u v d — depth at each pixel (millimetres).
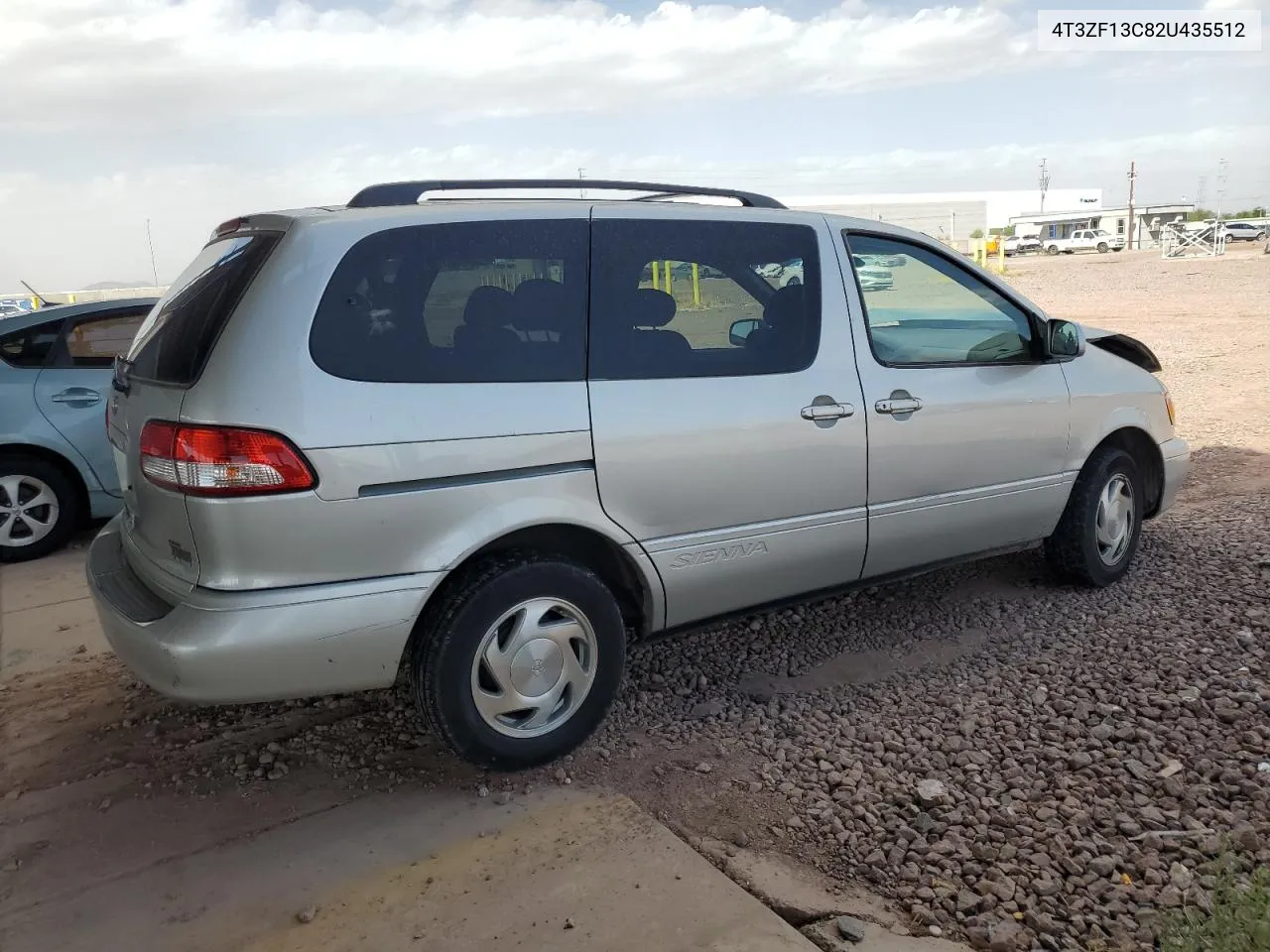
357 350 2990
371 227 3100
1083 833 2959
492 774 3414
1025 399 4430
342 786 3379
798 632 4598
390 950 2555
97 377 6395
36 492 6277
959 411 4195
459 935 2600
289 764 3537
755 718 3760
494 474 3133
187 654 2820
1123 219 72125
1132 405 4941
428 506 3031
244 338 2881
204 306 3160
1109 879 2766
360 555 2959
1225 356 13930
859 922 2604
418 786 3363
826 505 3854
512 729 3297
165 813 3244
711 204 3770
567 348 3314
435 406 3047
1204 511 6277
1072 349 4473
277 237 3072
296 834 3102
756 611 3914
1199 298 23000
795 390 3738
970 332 4371
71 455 6277
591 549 3525
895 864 2867
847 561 4008
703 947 2529
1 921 2725
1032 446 4484
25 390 6152
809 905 2703
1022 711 3721
